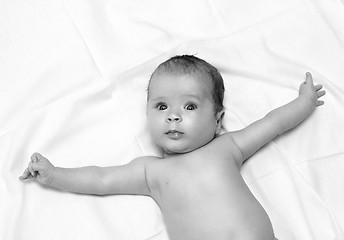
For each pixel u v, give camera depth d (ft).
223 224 4.07
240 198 4.18
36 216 4.47
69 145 4.81
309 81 4.84
